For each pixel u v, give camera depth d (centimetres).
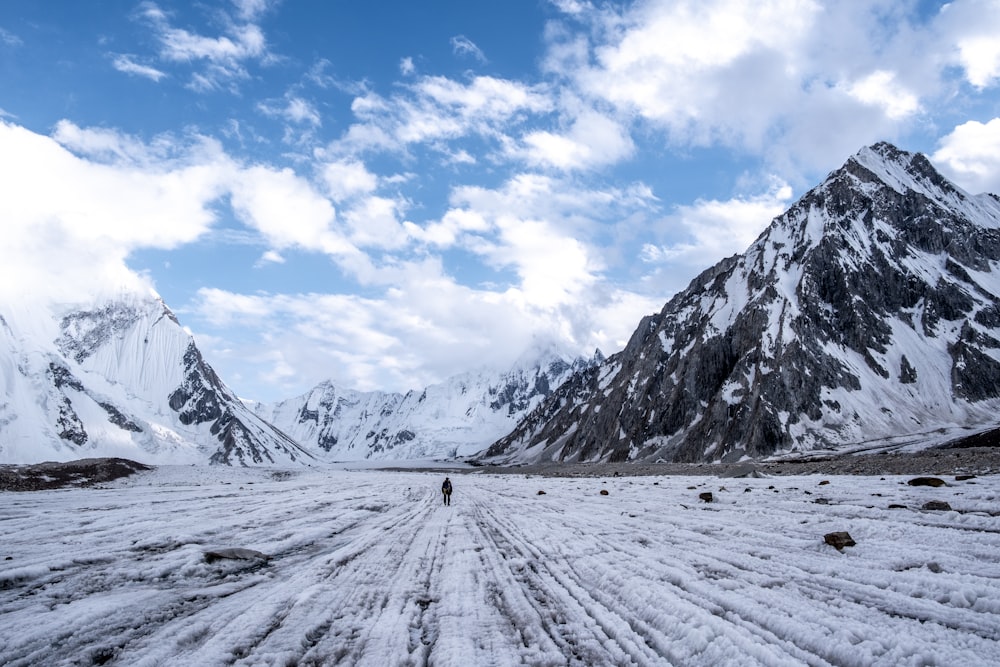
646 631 736
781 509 1817
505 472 14625
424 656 683
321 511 2514
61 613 870
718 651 637
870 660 585
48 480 7356
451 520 2189
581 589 970
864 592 831
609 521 1850
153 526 1902
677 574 995
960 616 701
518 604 896
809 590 859
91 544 1532
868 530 1286
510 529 1819
